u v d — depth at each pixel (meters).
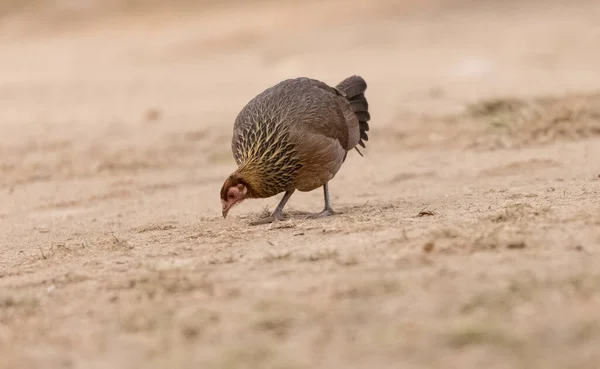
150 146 33.75
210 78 58.66
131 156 31.97
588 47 60.59
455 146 30.12
